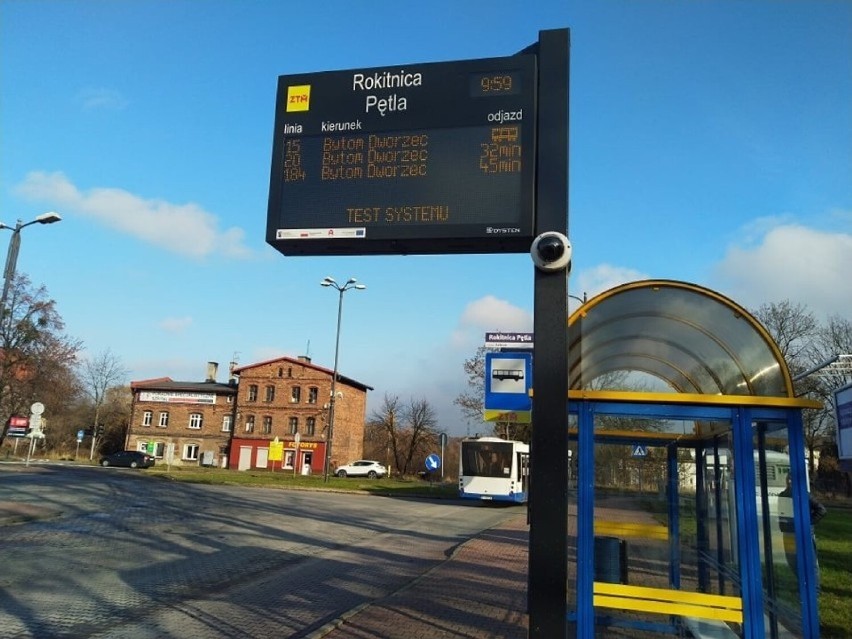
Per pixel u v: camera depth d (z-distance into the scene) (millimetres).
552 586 4898
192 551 12914
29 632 6922
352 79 7113
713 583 7527
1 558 11117
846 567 12633
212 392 67000
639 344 7262
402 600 8719
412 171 6711
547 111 6129
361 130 6961
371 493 34219
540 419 5145
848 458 14195
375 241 6730
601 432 6992
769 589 5863
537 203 6016
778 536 5895
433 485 45969
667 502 7793
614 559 6531
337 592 9648
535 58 6633
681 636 6289
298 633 7277
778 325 41781
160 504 21828
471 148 6594
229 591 9484
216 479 37656
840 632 7586
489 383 10992
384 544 15336
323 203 6918
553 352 5223
